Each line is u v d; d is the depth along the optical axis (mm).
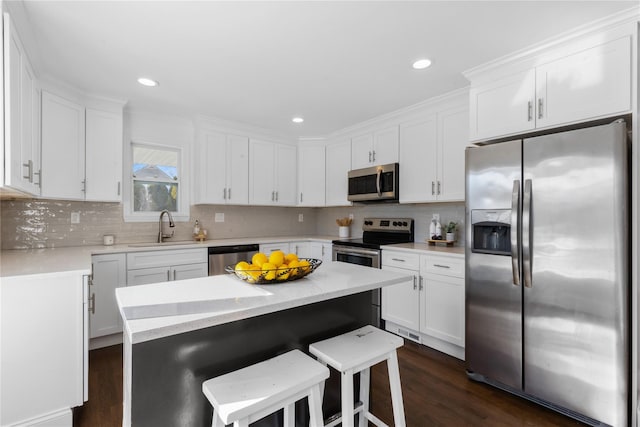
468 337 2186
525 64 2035
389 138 3387
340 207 4531
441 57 2125
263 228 4391
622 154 1568
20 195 2152
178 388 1130
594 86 1748
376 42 1944
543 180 1806
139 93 2777
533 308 1851
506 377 1977
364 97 2861
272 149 4078
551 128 1941
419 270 2750
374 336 1479
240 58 2146
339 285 1372
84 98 2732
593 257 1643
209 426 1185
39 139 2287
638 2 1557
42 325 1632
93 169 2781
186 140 3650
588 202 1657
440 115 2887
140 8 1615
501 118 2150
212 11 1646
